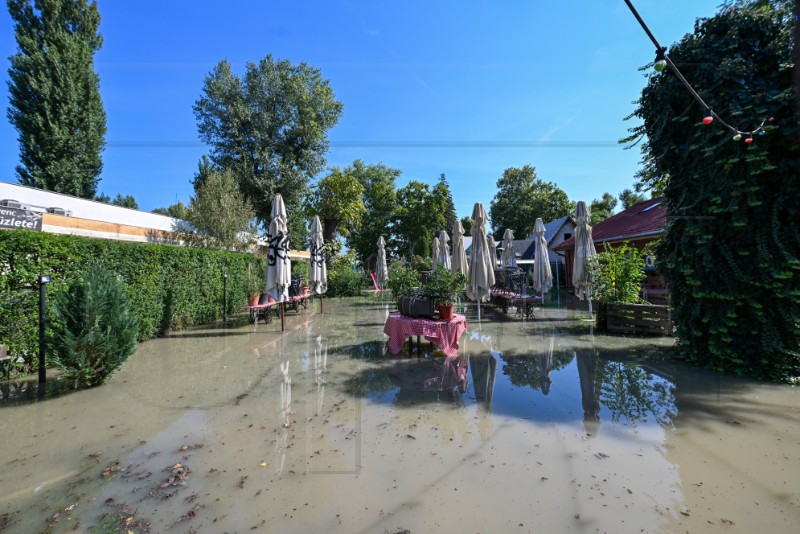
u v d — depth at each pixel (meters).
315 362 5.61
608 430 3.14
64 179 15.05
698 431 3.07
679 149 5.11
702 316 4.89
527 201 37.69
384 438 3.08
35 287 4.89
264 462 2.73
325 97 22.47
